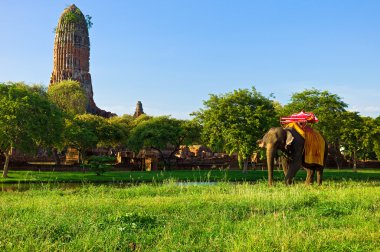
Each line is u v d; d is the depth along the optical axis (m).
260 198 12.87
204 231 7.96
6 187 24.98
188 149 84.69
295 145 19.06
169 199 13.51
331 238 7.06
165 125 57.94
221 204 11.58
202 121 47.03
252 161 64.69
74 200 13.41
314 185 19.66
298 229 7.76
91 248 6.38
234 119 41.19
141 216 9.14
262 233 7.34
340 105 52.09
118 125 71.12
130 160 57.41
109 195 16.27
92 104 128.75
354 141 53.31
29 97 36.16
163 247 6.64
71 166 46.75
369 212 10.27
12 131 32.97
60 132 40.41
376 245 6.84
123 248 6.64
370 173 45.25
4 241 6.76
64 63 127.75
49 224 8.08
